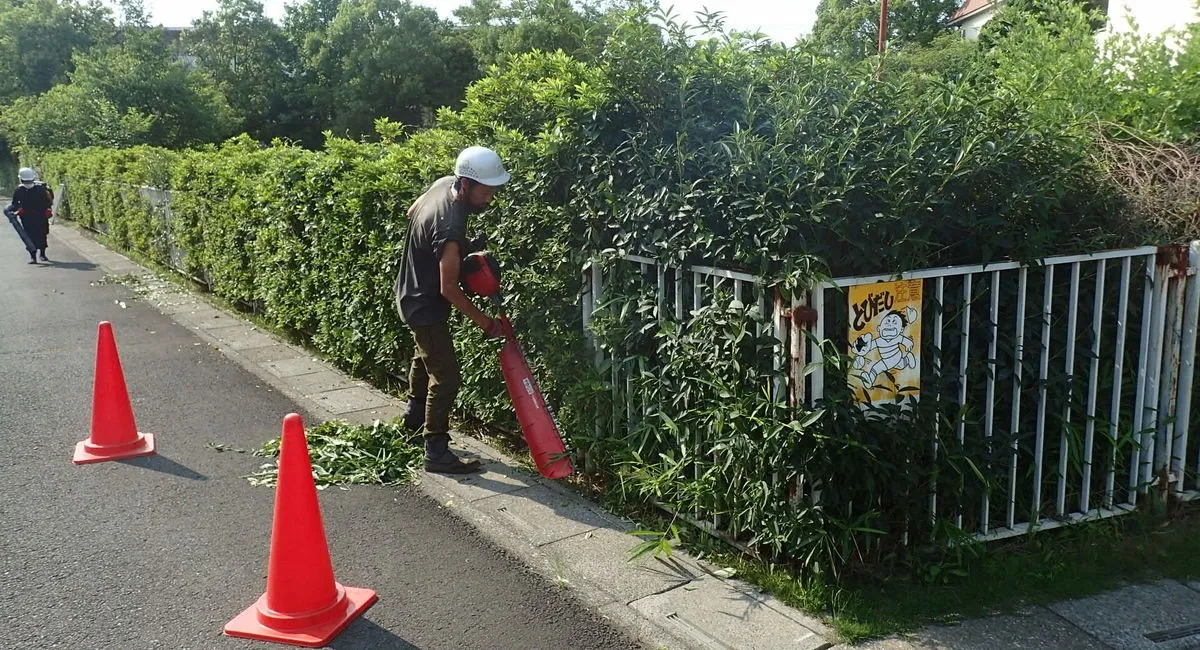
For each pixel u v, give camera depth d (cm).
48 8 4853
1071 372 394
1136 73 537
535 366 511
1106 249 402
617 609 355
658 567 391
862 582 362
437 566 401
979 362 381
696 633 334
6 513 462
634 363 438
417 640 339
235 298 1030
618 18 437
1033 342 391
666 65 412
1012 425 387
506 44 5091
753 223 357
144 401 680
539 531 432
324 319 776
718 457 378
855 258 350
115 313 1052
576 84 475
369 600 365
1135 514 420
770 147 362
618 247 433
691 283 402
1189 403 421
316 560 344
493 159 466
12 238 1997
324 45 5719
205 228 1084
